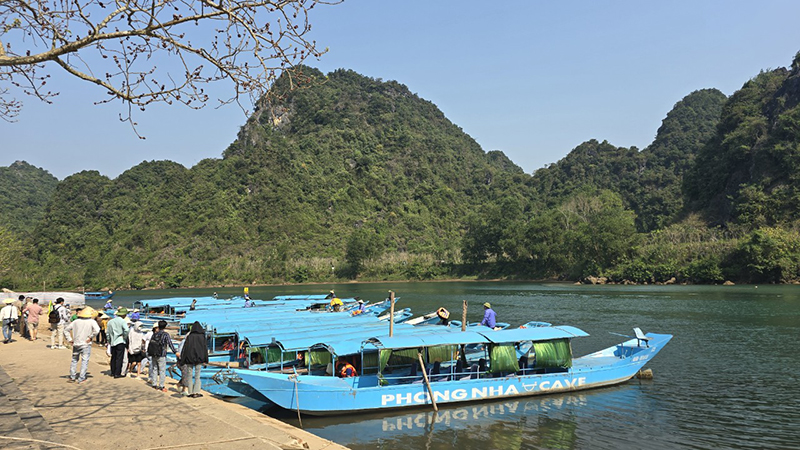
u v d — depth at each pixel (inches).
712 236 3565.5
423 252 5595.5
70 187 6737.2
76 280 4726.9
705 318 1501.0
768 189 3831.2
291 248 5570.9
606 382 781.3
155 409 464.8
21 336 1035.3
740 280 3009.4
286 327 898.7
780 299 1975.9
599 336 1234.6
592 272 3641.7
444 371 759.7
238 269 5054.1
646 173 7047.2
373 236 5708.7
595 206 4574.3
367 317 1098.1
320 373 749.3
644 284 3218.5
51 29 288.4
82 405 475.2
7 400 475.2
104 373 649.0
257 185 6392.7
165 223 5866.1
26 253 5708.7
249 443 373.4
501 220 4886.8
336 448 446.6
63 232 6048.2
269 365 765.3
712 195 4448.8
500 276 4687.5
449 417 646.5
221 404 534.9
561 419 638.5
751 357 971.9
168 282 4667.8
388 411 661.3
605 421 631.8
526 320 1547.7
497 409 677.3
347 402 644.1
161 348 573.6
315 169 7234.3
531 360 816.3
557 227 4377.5
